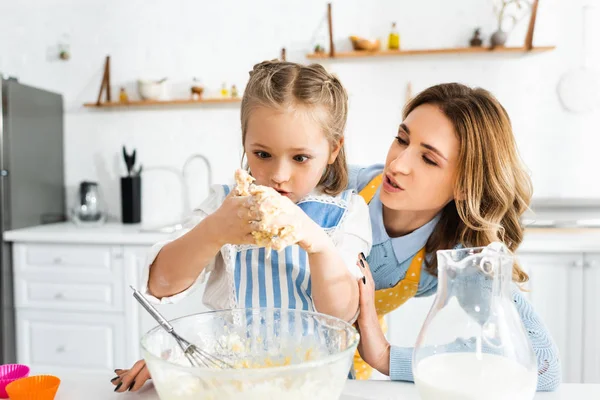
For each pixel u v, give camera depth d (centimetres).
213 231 70
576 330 227
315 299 81
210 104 309
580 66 277
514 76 283
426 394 60
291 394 52
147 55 313
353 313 83
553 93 281
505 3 279
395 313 233
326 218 96
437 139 89
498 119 92
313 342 69
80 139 321
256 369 51
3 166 267
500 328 60
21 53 323
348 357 57
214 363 66
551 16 278
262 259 91
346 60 295
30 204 287
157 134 315
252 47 304
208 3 305
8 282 271
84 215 289
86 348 267
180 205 315
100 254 262
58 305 268
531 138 284
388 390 79
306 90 83
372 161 297
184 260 76
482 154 90
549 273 227
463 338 61
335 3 295
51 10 318
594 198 280
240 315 72
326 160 89
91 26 316
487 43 283
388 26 291
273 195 65
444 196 94
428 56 289
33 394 70
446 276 62
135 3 311
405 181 92
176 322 68
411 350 85
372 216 109
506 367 58
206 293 98
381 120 295
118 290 262
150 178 317
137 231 269
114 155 319
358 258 92
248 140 86
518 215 101
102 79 317
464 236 101
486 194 94
